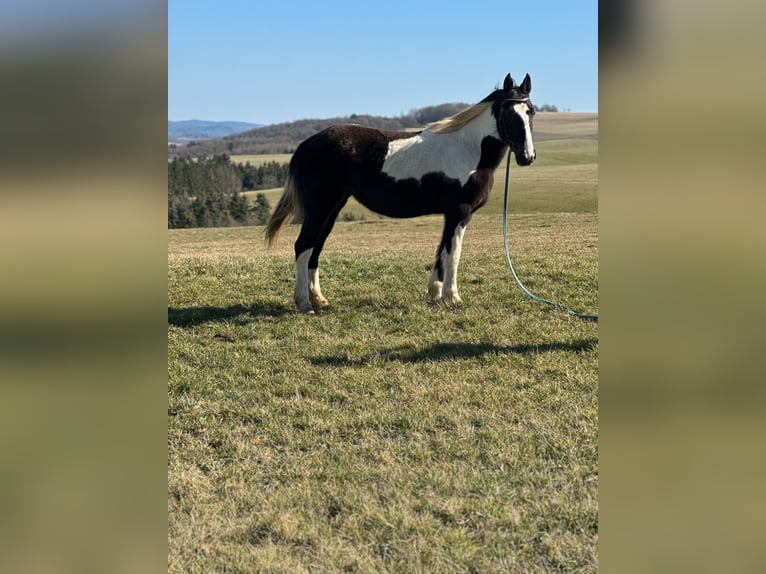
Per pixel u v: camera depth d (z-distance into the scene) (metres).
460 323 7.40
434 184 8.07
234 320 7.70
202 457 4.23
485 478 3.78
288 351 6.52
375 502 3.54
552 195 46.62
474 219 27.88
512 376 5.59
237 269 10.89
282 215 8.22
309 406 5.05
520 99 7.79
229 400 5.23
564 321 7.31
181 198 48.44
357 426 4.66
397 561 2.99
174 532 3.27
